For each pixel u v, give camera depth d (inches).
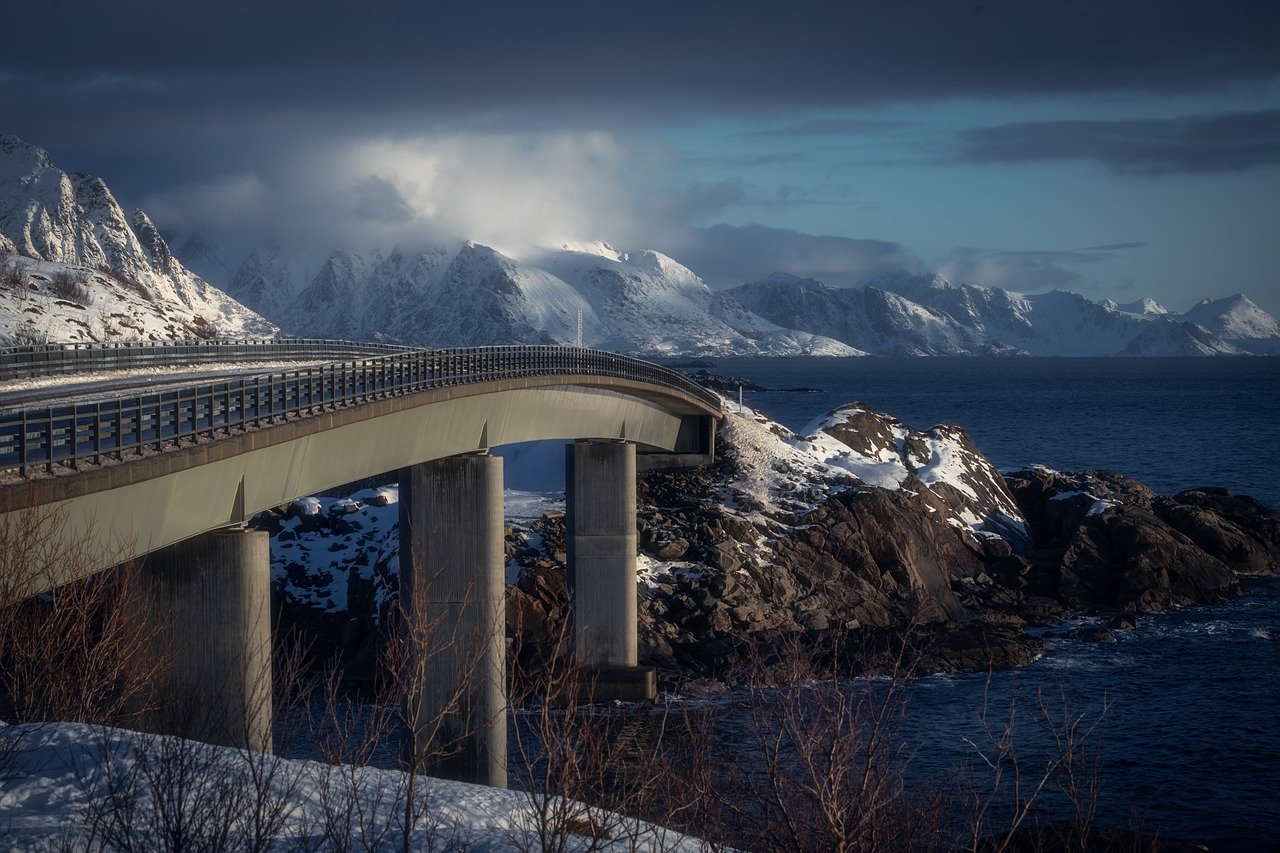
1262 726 1945.1
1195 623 2709.2
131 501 1092.5
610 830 727.7
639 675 2142.0
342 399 1541.6
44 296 5068.9
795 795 737.0
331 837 666.8
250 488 1316.4
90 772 748.0
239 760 775.7
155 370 2503.7
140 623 1178.0
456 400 1857.8
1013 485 3636.8
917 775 1505.9
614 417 2583.7
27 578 883.4
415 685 840.3
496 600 1807.3
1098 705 2048.5
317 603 2615.7
